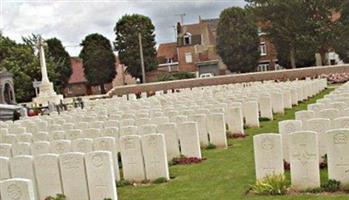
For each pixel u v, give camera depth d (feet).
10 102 160.15
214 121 47.98
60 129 54.85
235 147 47.47
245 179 34.37
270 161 30.94
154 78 218.18
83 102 121.29
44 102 134.92
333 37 167.53
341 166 29.12
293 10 171.42
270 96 67.92
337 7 169.89
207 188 33.12
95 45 228.22
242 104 59.47
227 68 206.39
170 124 42.80
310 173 29.40
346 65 153.07
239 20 195.42
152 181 36.50
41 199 33.53
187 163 41.65
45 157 32.91
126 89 168.04
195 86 165.58
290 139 29.66
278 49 185.88
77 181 32.12
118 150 45.03
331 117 41.09
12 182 28.17
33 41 197.98
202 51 231.71
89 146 38.86
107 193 31.48
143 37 215.72
